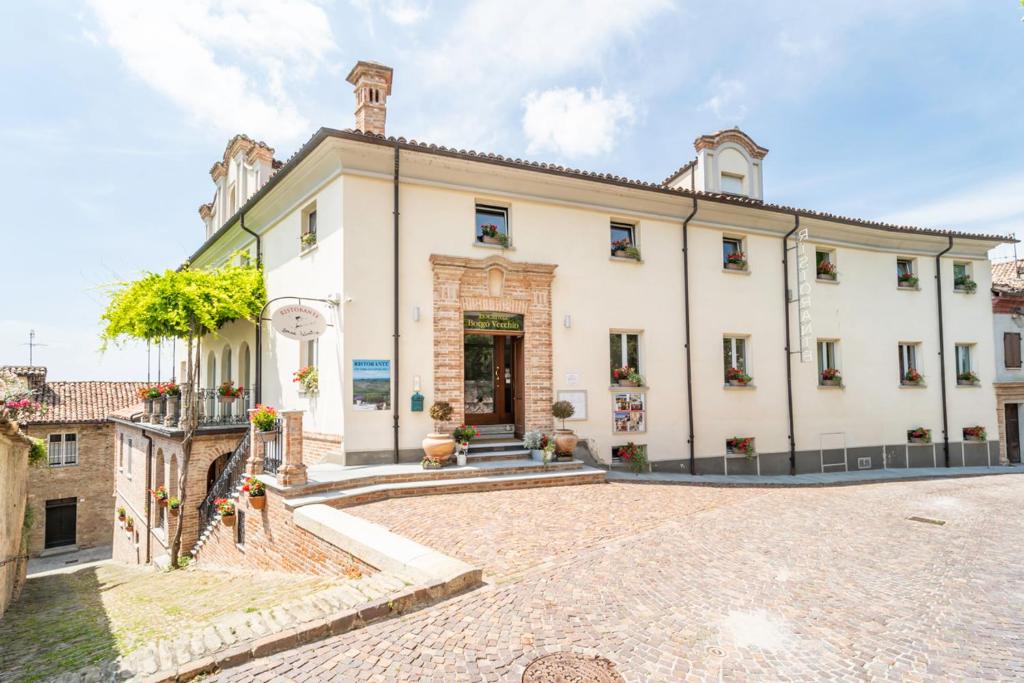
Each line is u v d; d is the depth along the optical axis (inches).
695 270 609.9
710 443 600.4
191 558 516.1
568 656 178.4
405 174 477.1
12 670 215.3
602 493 421.4
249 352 635.5
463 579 230.5
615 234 588.1
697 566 268.1
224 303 543.8
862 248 714.2
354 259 456.1
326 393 466.9
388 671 165.8
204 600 319.0
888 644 193.0
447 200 495.5
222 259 734.5
